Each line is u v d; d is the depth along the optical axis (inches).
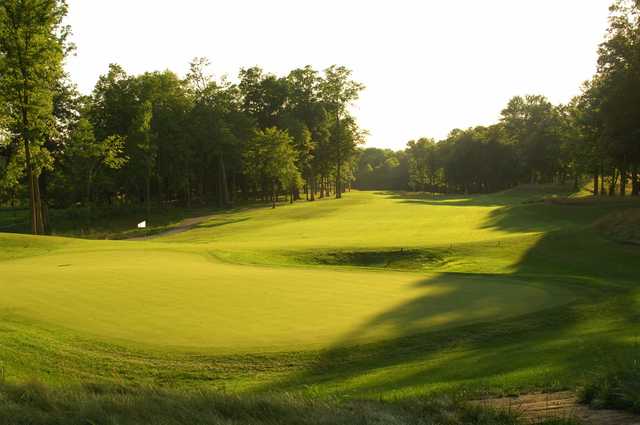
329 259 1038.4
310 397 247.4
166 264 860.6
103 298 560.4
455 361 364.8
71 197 2716.5
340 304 550.0
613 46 1664.6
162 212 2800.2
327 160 3555.6
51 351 400.8
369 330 458.0
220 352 404.8
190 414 208.5
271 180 3078.2
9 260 943.0
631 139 1658.5
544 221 1646.2
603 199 1856.5
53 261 904.9
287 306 539.5
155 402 220.5
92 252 1042.7
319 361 396.2
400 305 548.7
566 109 3575.3
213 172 3454.7
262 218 2212.1
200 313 507.2
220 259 954.1
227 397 225.9
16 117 1488.7
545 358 340.5
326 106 3508.9
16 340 413.1
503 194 3558.1
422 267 986.7
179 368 380.8
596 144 2326.5
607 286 656.4
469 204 2770.7
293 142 3218.5
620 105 1658.5
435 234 1421.0
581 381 273.3
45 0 1378.0
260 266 864.3
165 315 497.7
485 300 574.6
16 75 1401.3
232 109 3228.3
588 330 461.4
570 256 1019.9
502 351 386.9
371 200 2770.7
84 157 2233.0
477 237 1285.7
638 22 1648.6
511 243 1129.4
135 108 2701.8
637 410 218.4
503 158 4352.9
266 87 3412.9
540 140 3934.5
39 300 542.3
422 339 442.0
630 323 478.6
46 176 2455.7
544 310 528.7
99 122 2770.7
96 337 429.4
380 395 263.3
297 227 1776.6
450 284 672.4
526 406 234.4
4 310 493.7
